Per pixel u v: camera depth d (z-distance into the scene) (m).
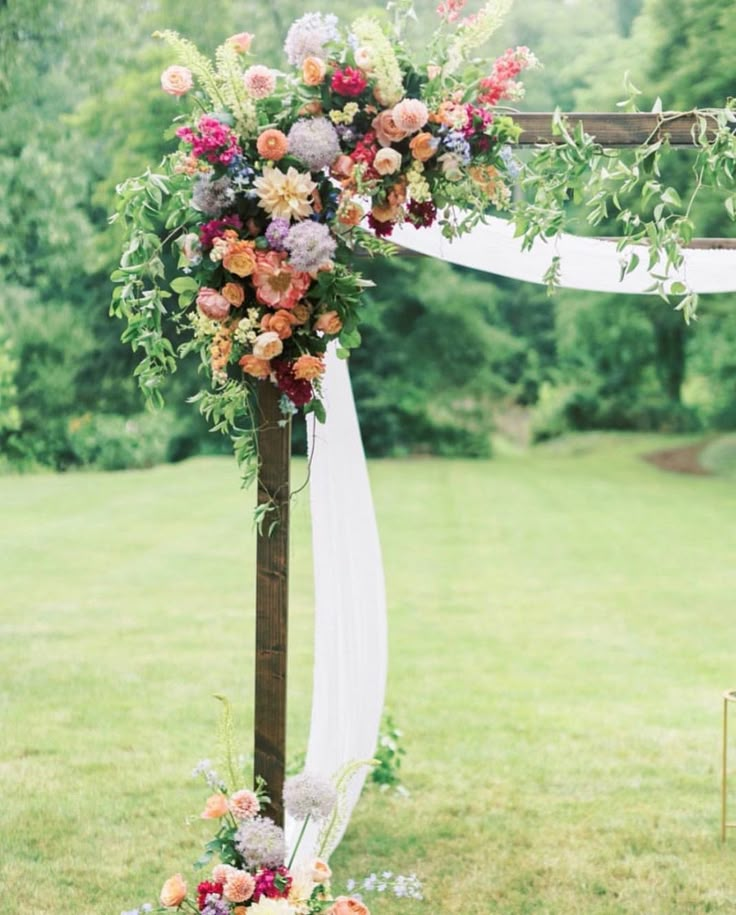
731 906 4.31
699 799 5.56
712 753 6.34
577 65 25.00
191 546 13.72
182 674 8.10
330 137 2.98
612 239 4.26
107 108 23.45
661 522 16.22
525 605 10.70
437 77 3.07
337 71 3.00
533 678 8.12
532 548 13.90
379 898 4.35
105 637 9.26
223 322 3.09
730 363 26.50
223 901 3.04
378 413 28.42
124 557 12.98
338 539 4.30
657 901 4.35
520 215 3.26
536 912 4.25
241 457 3.21
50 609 10.32
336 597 4.33
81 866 4.66
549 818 5.29
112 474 22.81
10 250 23.52
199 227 3.08
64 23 22.36
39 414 24.94
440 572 12.34
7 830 5.07
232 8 23.20
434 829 5.14
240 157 2.96
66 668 8.27
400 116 2.97
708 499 18.92
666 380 27.95
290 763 5.42
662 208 3.20
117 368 25.48
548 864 4.72
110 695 7.54
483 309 29.47
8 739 6.54
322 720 4.36
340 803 3.37
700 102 19.75
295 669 8.39
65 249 23.77
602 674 8.23
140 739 6.54
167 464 25.22
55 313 24.86
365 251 3.82
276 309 3.05
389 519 16.31
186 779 5.82
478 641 9.29
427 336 28.67
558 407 29.06
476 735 6.73
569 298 27.42
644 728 6.86
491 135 3.09
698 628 9.72
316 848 3.53
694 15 19.86
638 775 5.95
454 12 3.11
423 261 28.81
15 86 22.16
